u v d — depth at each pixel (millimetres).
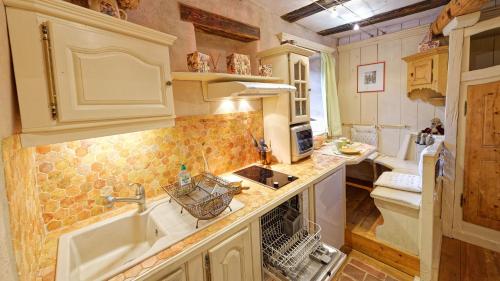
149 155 1466
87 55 865
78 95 851
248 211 1301
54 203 1140
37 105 759
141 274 875
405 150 2994
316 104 3355
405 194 1940
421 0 2285
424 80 2693
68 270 892
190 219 1239
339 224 2139
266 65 1948
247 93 1586
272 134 2203
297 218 1624
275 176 1831
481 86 1973
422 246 1707
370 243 2086
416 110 3014
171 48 1544
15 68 716
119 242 1250
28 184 903
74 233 1118
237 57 1650
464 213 2193
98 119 912
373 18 2688
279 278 1336
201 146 1753
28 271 773
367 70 3357
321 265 1401
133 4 1144
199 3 1692
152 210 1344
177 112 1598
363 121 3496
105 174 1299
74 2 1108
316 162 2158
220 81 1686
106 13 976
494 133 1964
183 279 1001
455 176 2193
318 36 3141
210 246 1080
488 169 2027
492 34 2238
